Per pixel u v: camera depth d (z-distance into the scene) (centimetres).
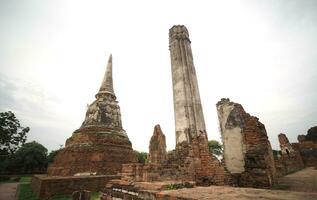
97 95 2480
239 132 810
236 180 693
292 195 333
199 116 1029
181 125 1000
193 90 1071
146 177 605
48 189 1111
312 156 1994
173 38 1231
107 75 2652
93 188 1294
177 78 1107
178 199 342
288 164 1507
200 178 760
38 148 3728
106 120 2236
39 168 3638
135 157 2167
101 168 1762
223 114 892
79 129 2108
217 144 3709
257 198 311
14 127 3102
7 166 3441
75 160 1759
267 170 639
